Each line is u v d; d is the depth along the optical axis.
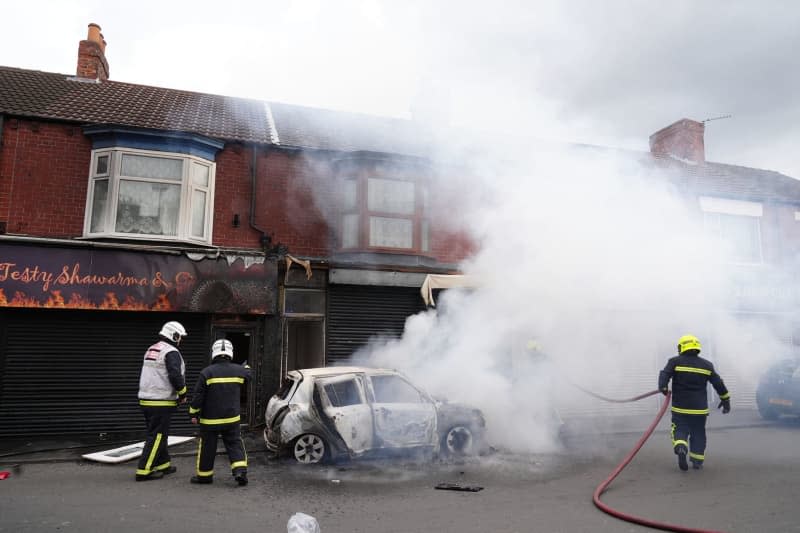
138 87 13.47
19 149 9.53
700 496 5.55
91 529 4.38
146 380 6.36
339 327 10.76
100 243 9.17
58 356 9.12
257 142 10.74
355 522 4.70
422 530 4.50
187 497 5.45
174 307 9.48
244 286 9.91
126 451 7.64
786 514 4.91
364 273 10.73
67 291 8.98
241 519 4.73
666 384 7.01
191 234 10.10
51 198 9.58
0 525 4.46
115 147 9.84
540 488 5.92
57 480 6.18
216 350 6.32
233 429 6.11
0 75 11.88
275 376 10.06
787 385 10.41
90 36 13.52
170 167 10.18
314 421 7.12
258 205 10.70
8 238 8.73
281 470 6.78
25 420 8.84
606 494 5.64
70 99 11.09
